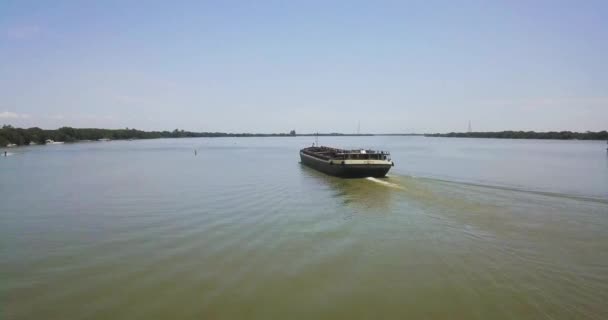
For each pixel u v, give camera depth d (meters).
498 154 85.44
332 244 17.00
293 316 10.89
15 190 33.97
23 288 12.91
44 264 15.01
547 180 36.66
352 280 13.22
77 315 11.10
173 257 15.56
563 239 17.20
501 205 24.09
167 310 11.29
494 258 15.01
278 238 17.94
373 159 38.62
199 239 17.92
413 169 47.84
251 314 11.02
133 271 14.18
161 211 24.02
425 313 10.97
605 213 21.84
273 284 12.95
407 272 13.80
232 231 19.17
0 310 11.45
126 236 18.58
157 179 41.03
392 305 11.45
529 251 15.70
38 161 70.88
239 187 34.09
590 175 40.88
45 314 11.19
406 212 22.73
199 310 11.27
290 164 61.44
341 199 27.36
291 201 26.97
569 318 10.49
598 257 14.95
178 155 90.56
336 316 10.88
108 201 27.77
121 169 53.62
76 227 20.41
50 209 25.20
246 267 14.45
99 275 13.87
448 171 45.19
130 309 11.39
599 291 12.05
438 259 14.99
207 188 33.62
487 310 11.05
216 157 82.19
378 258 15.20
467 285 12.66
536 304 11.30
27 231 19.73
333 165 39.91
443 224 19.89
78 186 36.06
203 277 13.57
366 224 20.23
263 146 164.00
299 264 14.69
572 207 23.38
